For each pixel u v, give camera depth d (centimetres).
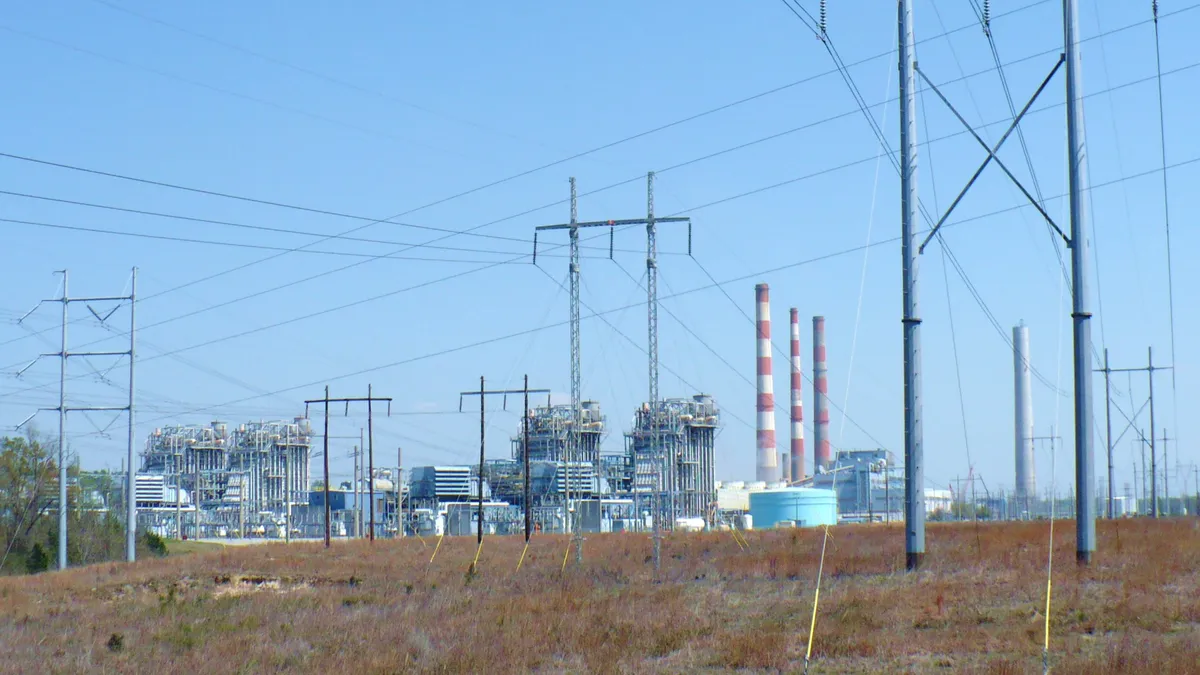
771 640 2978
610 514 17638
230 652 3394
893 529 7756
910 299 4219
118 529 10869
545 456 18500
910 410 4250
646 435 19012
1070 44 4109
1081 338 4088
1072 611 3177
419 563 7269
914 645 2841
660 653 3066
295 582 6175
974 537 5759
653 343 6378
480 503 8838
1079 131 4106
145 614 4638
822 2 4209
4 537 9869
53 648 3616
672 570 5588
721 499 19638
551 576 5728
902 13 4241
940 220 4188
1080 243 4100
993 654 2708
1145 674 2278
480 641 3362
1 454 9981
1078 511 4078
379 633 3675
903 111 4228
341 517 18175
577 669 2881
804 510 13100
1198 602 3127
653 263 6519
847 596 3669
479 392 8894
